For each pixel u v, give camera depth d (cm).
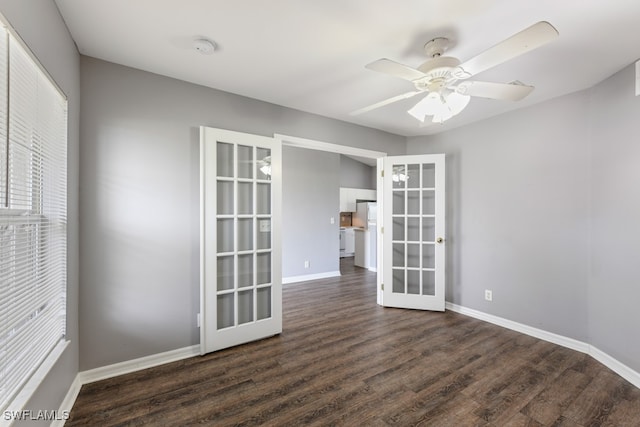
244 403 192
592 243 258
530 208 303
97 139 219
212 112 270
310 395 201
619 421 178
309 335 301
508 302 321
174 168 250
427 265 388
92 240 217
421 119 214
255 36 193
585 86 259
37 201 143
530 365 241
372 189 917
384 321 340
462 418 180
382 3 160
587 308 263
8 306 114
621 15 167
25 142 130
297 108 322
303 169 563
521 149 311
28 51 125
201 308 256
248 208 291
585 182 264
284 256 539
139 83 236
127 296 230
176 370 233
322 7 164
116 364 226
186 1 160
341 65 230
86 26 182
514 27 179
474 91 192
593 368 237
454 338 293
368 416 181
